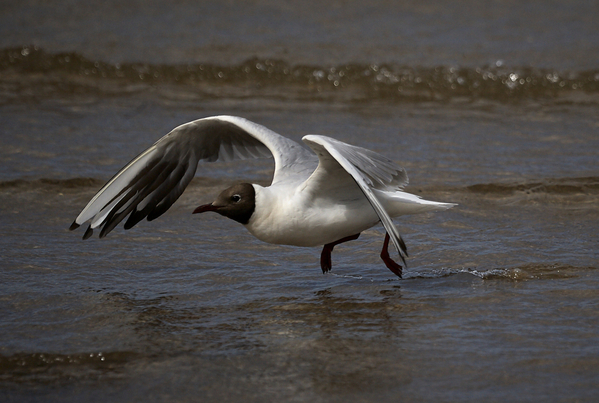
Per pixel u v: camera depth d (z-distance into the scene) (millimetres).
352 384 7609
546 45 23656
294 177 10320
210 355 8281
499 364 7945
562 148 16812
